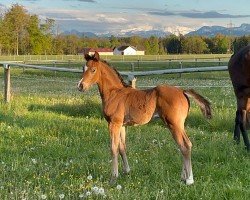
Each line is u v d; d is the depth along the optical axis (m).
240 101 10.18
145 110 7.12
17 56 95.94
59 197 6.39
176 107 6.94
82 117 13.82
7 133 11.19
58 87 26.70
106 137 10.73
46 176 7.62
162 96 7.02
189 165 7.02
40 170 7.99
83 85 7.50
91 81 7.52
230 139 10.23
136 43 158.25
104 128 11.80
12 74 39.22
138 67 45.19
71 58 84.19
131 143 10.07
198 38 140.88
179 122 6.99
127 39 163.38
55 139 10.59
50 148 9.65
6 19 111.12
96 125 12.22
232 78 10.44
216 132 11.32
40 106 15.37
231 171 7.66
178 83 28.09
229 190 6.49
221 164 8.21
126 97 7.33
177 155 8.66
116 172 7.34
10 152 9.49
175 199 6.44
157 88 7.16
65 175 7.75
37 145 9.99
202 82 29.06
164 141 10.10
